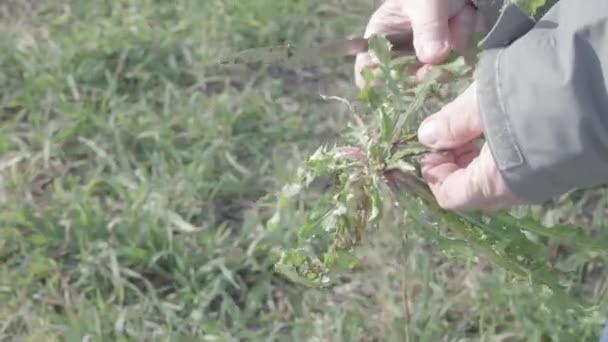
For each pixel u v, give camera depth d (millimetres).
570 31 818
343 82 1767
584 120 814
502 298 1379
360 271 1432
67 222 1474
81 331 1346
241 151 1624
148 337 1363
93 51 1795
